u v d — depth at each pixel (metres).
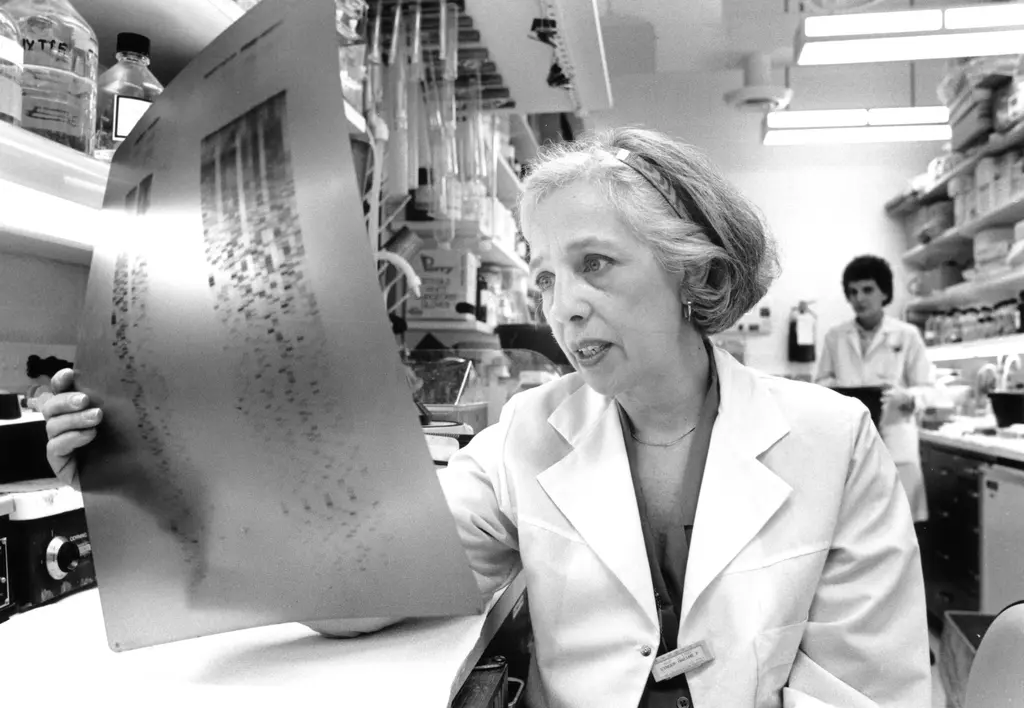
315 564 0.69
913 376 4.36
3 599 0.91
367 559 0.67
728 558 0.91
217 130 0.67
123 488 0.79
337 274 0.59
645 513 0.99
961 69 4.30
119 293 0.76
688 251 0.90
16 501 0.93
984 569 3.37
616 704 0.90
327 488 0.65
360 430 0.62
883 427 3.70
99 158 1.24
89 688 0.70
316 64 0.58
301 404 0.63
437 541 0.64
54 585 0.98
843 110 4.36
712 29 4.19
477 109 2.74
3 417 1.08
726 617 0.90
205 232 0.67
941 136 4.41
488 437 1.11
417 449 0.60
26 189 1.08
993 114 4.32
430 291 2.96
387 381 0.59
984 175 4.55
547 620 0.97
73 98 1.22
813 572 0.92
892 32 3.12
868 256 4.41
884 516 0.98
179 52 1.64
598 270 0.89
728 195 0.98
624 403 1.02
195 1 1.39
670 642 0.93
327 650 0.80
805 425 0.98
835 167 7.25
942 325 5.83
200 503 0.72
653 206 0.90
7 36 1.03
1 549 0.91
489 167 3.07
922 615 0.95
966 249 5.88
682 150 0.97
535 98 3.00
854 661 0.92
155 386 0.72
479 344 3.47
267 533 0.69
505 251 3.42
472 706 0.76
